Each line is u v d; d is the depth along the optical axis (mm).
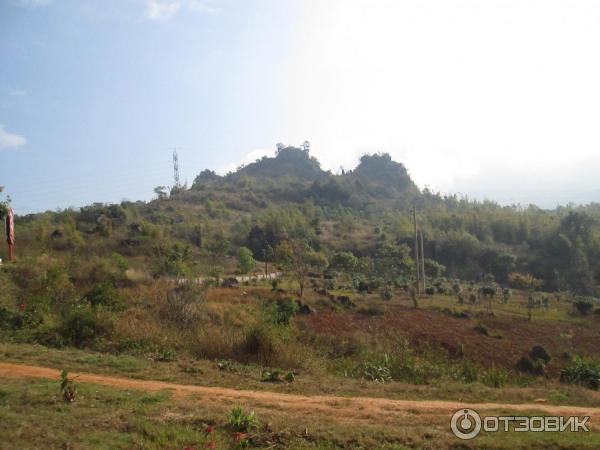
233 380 9703
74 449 5414
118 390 8086
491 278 50844
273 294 26391
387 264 45031
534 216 71750
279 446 5938
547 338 23750
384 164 145000
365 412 7660
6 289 16906
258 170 158875
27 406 6715
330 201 106000
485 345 20891
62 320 13422
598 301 37469
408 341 20094
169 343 12727
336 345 17000
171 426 6262
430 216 78188
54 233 41000
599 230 61719
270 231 63062
